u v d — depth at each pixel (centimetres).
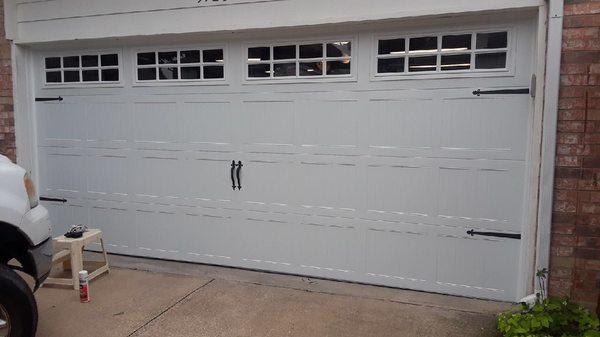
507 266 392
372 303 394
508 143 382
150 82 493
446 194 404
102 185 525
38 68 538
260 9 429
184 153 488
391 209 421
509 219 387
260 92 454
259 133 459
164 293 416
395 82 411
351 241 438
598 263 344
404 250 421
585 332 305
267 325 355
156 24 464
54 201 547
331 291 420
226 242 483
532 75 365
